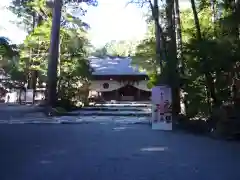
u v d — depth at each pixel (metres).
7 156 6.89
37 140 9.26
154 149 8.03
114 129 12.43
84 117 17.97
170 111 12.43
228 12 12.16
